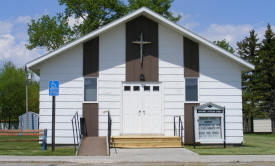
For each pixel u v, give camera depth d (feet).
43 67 58.29
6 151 50.34
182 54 59.77
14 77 155.74
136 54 59.62
